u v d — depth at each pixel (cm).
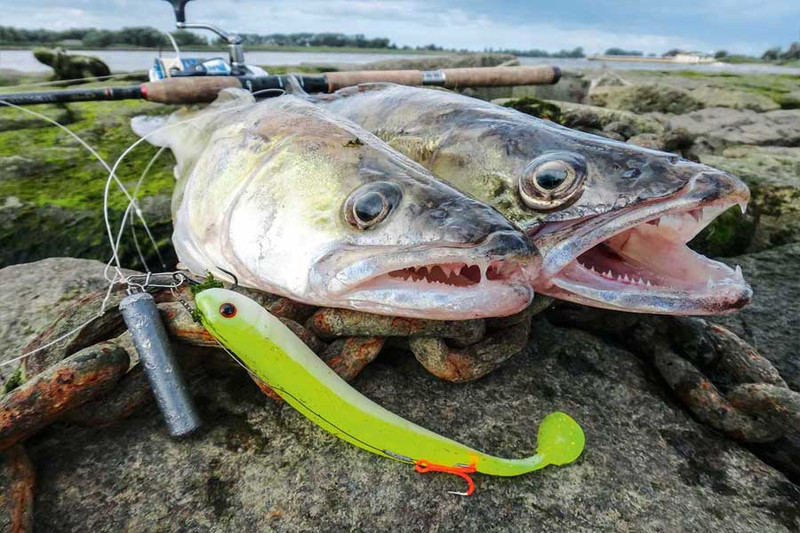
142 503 17
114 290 22
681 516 18
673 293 22
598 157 23
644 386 23
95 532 16
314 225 22
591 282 22
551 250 23
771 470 20
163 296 22
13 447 17
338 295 20
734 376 23
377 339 21
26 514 16
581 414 22
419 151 29
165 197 43
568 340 26
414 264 19
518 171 25
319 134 24
